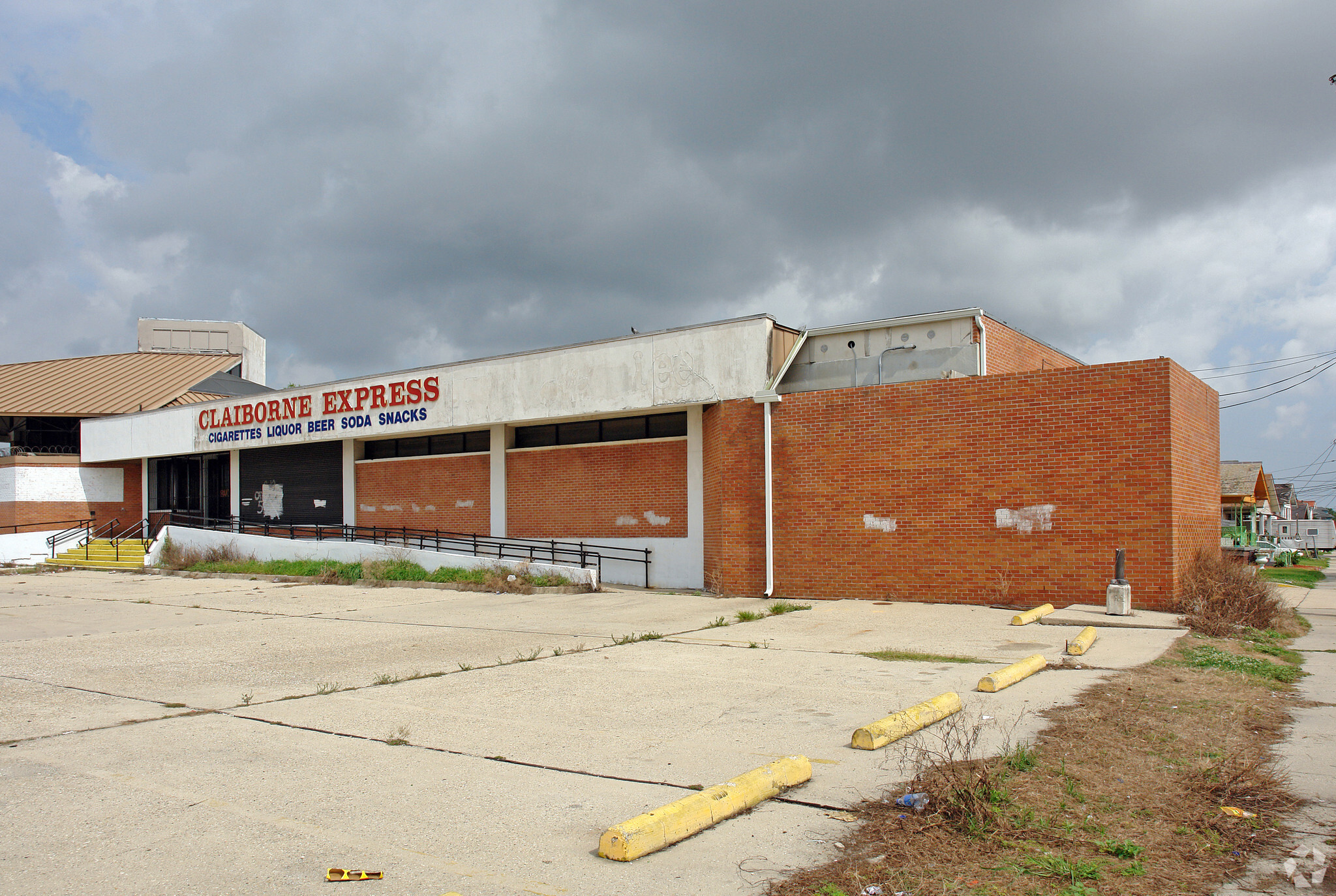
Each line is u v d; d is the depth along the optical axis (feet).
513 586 65.10
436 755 21.61
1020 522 51.03
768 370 59.93
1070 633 40.73
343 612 54.90
